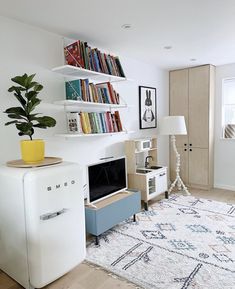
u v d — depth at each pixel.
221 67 4.41
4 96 2.27
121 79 3.20
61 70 2.61
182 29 2.62
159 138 4.60
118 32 2.68
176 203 3.79
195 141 4.55
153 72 4.34
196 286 1.89
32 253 1.82
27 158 2.04
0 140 2.26
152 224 3.03
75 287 1.94
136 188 3.58
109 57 3.04
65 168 2.01
